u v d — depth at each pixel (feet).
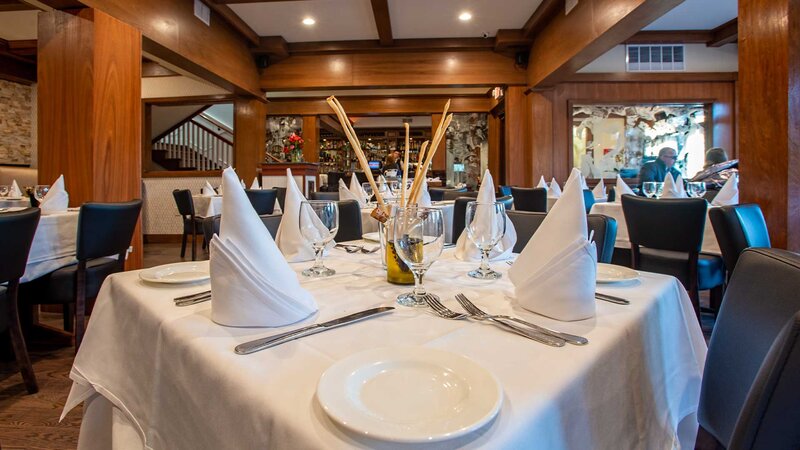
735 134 21.27
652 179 15.43
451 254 4.36
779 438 1.22
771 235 7.06
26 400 5.72
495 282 3.12
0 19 15.92
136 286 2.95
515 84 20.13
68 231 7.15
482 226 3.32
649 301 2.59
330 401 1.36
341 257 4.19
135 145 11.73
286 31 18.70
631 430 2.08
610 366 1.92
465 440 1.23
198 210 16.14
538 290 2.36
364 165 3.53
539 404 1.43
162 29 13.23
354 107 28.78
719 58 21.16
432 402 1.41
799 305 1.90
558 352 1.84
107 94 10.83
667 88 21.52
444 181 29.68
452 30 18.69
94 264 7.22
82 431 3.23
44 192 8.27
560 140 21.58
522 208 13.14
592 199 12.39
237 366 1.71
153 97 22.41
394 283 3.07
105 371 2.79
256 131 20.70
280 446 1.34
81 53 10.46
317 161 29.22
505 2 16.24
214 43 16.39
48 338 7.89
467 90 27.71
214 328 2.14
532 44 19.19
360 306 2.53
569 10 15.39
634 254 7.66
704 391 2.53
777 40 6.98
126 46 11.47
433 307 2.45
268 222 5.20
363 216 9.36
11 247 5.12
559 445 1.49
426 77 20.10
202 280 3.04
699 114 21.76
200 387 1.82
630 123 21.89
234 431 1.57
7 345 6.98
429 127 40.32
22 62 19.95
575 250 2.28
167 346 2.15
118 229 7.09
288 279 2.34
